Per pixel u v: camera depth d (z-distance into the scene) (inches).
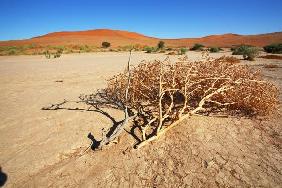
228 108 243.8
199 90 240.8
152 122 218.8
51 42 2647.6
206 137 195.0
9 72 577.6
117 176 159.0
